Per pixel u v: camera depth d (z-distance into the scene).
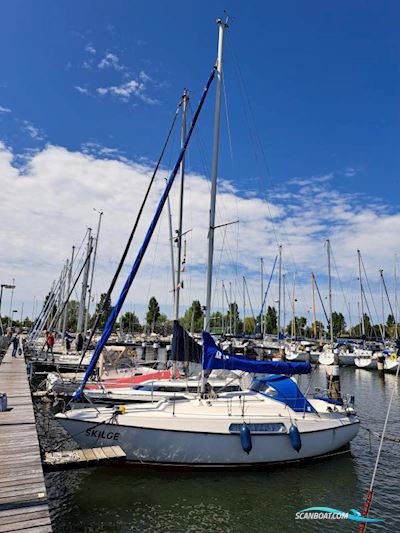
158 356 37.00
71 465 8.43
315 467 11.20
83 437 10.10
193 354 13.89
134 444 9.99
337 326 72.50
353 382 30.47
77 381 16.53
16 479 6.84
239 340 52.50
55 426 14.27
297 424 10.98
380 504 9.36
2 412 11.34
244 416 10.62
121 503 8.93
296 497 9.50
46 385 19.12
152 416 10.17
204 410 10.78
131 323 85.88
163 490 9.51
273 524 8.40
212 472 10.30
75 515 8.43
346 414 12.53
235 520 8.47
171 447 10.03
